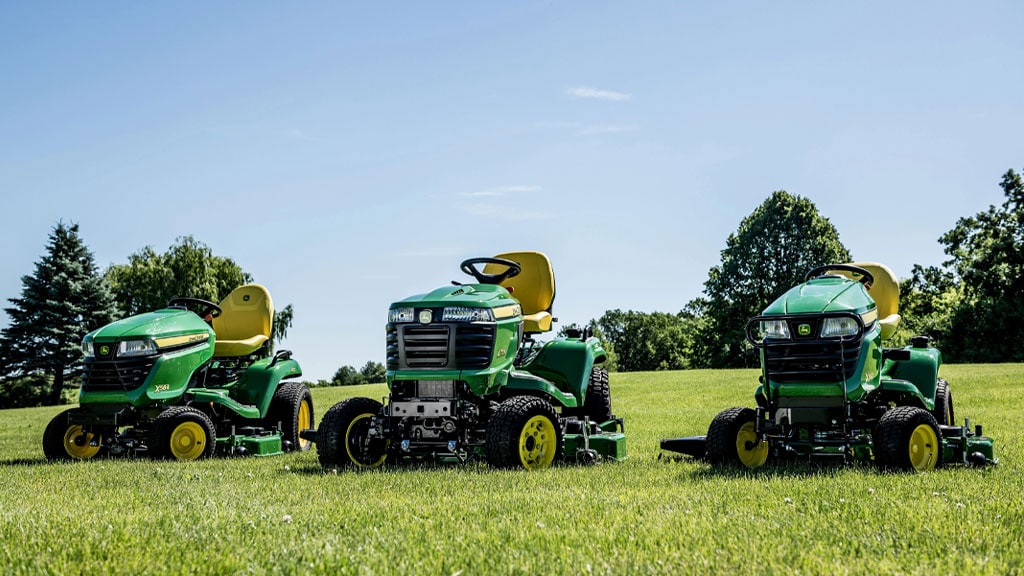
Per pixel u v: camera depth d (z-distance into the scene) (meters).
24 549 3.64
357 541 3.84
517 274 8.86
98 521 4.23
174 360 9.30
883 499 4.82
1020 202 46.25
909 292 47.91
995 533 3.86
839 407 6.68
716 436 7.06
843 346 6.57
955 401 15.80
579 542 3.76
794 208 45.09
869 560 3.41
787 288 44.06
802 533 3.91
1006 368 24.69
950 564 3.30
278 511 4.63
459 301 7.45
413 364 7.45
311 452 9.84
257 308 10.93
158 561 3.42
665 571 3.28
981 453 6.86
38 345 45.41
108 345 9.03
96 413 9.00
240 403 10.16
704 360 47.44
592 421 8.79
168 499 5.21
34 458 9.43
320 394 25.73
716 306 45.84
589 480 5.98
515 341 7.85
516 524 4.18
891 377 8.09
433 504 4.88
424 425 7.39
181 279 46.28
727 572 3.26
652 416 14.45
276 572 3.31
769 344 6.84
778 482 5.65
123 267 50.19
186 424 8.79
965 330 43.69
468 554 3.56
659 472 6.50
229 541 3.80
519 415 6.95
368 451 7.56
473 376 7.30
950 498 4.89
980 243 46.28
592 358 8.85
